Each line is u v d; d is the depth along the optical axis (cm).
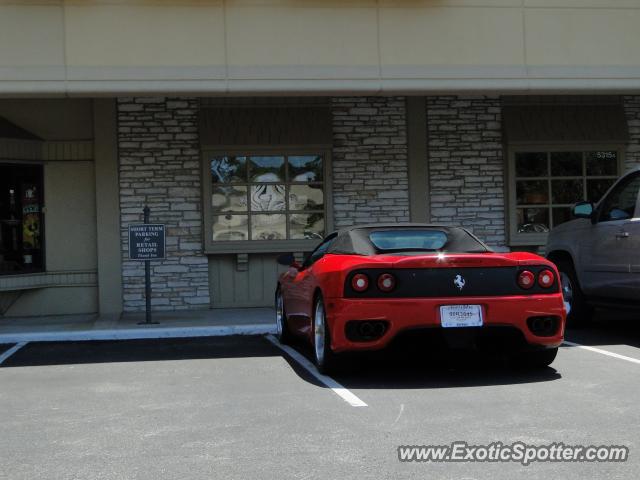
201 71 1022
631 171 878
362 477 407
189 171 1246
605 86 1084
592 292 934
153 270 1240
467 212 1294
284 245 1253
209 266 1256
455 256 642
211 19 1027
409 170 1283
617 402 567
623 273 864
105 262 1230
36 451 474
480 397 591
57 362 830
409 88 1050
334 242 763
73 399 630
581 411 540
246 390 647
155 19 1020
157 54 1018
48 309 1232
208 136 1229
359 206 1275
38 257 1230
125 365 800
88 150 1240
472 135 1297
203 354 860
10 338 989
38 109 1228
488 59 1065
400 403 577
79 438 503
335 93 1054
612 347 830
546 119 1298
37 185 1234
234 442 482
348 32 1044
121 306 1232
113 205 1231
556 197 1309
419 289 634
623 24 1091
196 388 663
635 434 478
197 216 1246
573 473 406
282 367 760
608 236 891
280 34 1034
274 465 432
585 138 1297
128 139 1238
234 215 1252
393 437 482
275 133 1243
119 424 539
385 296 634
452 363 748
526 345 661
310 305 731
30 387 689
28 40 1001
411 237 738
